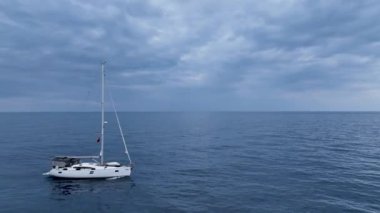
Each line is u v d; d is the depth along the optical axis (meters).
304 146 91.06
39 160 67.50
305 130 151.25
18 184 48.47
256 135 126.00
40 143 94.50
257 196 42.31
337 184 48.09
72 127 165.50
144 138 112.81
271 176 53.44
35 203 40.09
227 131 146.62
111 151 80.38
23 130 145.12
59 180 50.66
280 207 38.16
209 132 141.00
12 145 90.50
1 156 72.44
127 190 45.62
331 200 40.53
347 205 38.72
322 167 60.50
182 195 43.06
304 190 44.91
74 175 50.78
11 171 56.88
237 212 36.69
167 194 43.59
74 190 45.62
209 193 43.84
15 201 40.75
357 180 50.44
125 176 52.84
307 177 52.53
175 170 58.53
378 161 66.81
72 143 94.50
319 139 109.62
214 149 85.94
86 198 42.12
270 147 89.38
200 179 51.75
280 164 63.78
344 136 120.31
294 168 59.75
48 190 45.50
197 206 38.75
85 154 75.81
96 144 92.31
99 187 47.19
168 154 77.19
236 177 52.91
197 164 64.31
